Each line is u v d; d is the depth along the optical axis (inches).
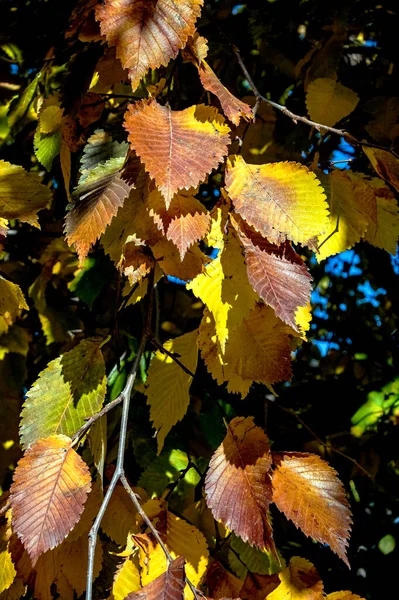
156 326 38.7
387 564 50.8
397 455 47.1
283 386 48.4
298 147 41.9
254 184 27.0
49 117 34.8
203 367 40.3
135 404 39.6
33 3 44.2
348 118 40.1
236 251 27.6
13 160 45.9
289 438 46.7
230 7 46.4
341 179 32.3
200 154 25.8
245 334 28.6
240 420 28.7
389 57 43.6
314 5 43.9
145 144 25.5
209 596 29.1
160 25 27.1
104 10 27.0
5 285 29.3
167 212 26.4
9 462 43.0
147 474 37.1
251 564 32.2
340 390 49.1
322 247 31.7
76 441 27.6
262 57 45.1
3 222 28.5
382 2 43.8
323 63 40.4
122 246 28.5
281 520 43.0
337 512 28.2
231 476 27.8
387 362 51.0
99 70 31.8
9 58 45.9
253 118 28.9
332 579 48.4
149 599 25.5
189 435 39.1
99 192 27.4
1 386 43.6
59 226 44.9
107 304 43.3
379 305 53.4
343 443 46.8
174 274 27.8
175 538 29.2
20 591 30.4
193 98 38.9
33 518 26.1
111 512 31.3
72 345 44.5
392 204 33.4
